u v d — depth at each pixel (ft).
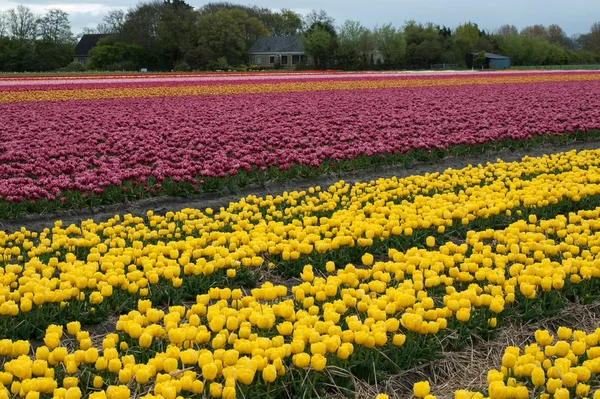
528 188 32.68
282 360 15.39
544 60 306.55
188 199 37.70
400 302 17.52
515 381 14.42
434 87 113.39
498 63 278.46
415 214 28.89
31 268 20.80
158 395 12.58
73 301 20.26
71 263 22.44
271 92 102.83
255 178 41.06
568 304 21.26
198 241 24.17
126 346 16.17
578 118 67.31
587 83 120.67
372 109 75.82
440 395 16.24
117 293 21.18
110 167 41.52
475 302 18.47
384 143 50.31
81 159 43.83
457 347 18.13
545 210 32.07
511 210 31.94
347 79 131.64
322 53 262.06
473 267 21.06
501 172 39.01
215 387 13.29
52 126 59.31
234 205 31.45
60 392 13.05
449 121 65.10
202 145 48.91
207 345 16.89
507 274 23.58
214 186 38.75
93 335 19.43
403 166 47.39
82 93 93.50
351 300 17.65
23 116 66.69
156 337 16.84
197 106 78.59
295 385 15.26
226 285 23.00
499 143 53.98
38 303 18.60
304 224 28.50
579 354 15.44
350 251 26.11
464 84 122.83
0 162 43.21
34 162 43.27
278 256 25.34
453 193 33.12
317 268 24.81
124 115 68.80
